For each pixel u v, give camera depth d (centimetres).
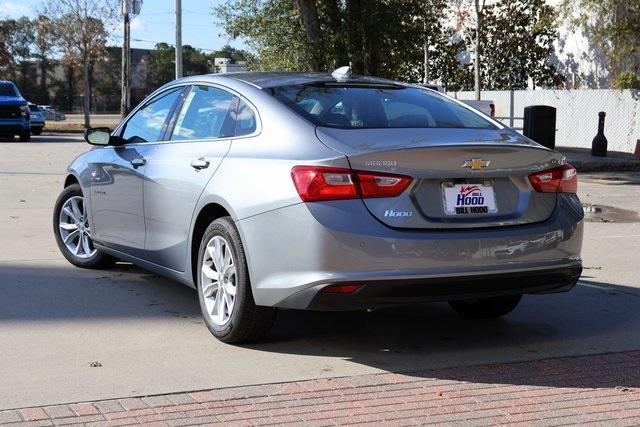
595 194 1452
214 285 539
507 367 495
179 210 573
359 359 506
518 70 3048
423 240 470
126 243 658
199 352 511
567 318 615
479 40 2852
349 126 511
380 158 468
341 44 2341
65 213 764
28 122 2872
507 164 498
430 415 415
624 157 2159
